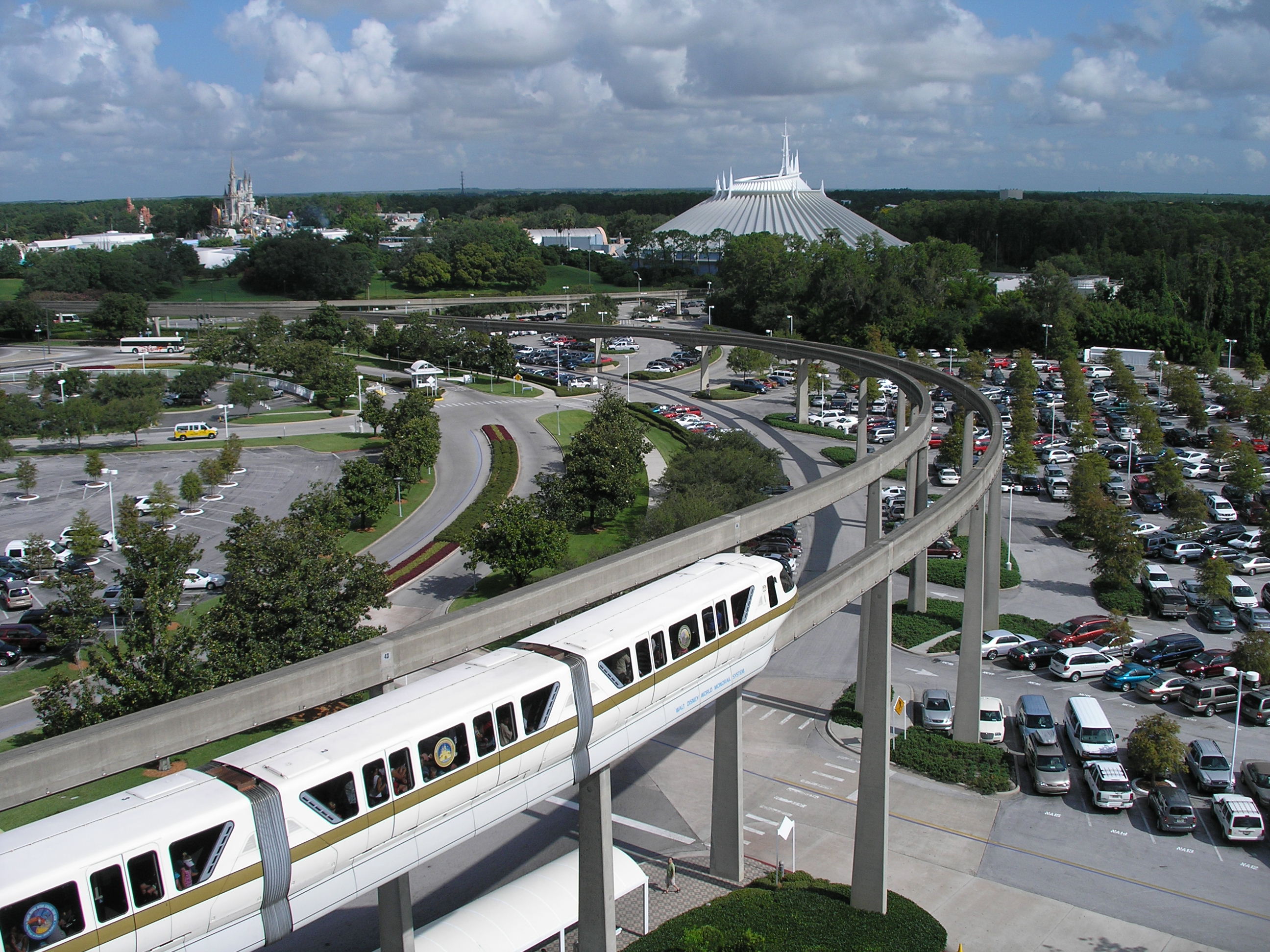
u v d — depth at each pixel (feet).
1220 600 245.86
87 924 75.61
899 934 131.85
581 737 112.57
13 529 325.42
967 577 185.78
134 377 507.71
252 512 212.23
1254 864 151.94
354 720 97.09
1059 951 132.77
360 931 137.18
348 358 604.08
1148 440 383.86
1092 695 207.72
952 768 176.65
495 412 532.32
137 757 96.99
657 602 129.29
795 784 175.11
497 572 287.48
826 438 457.27
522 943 118.62
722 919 134.82
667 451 435.94
